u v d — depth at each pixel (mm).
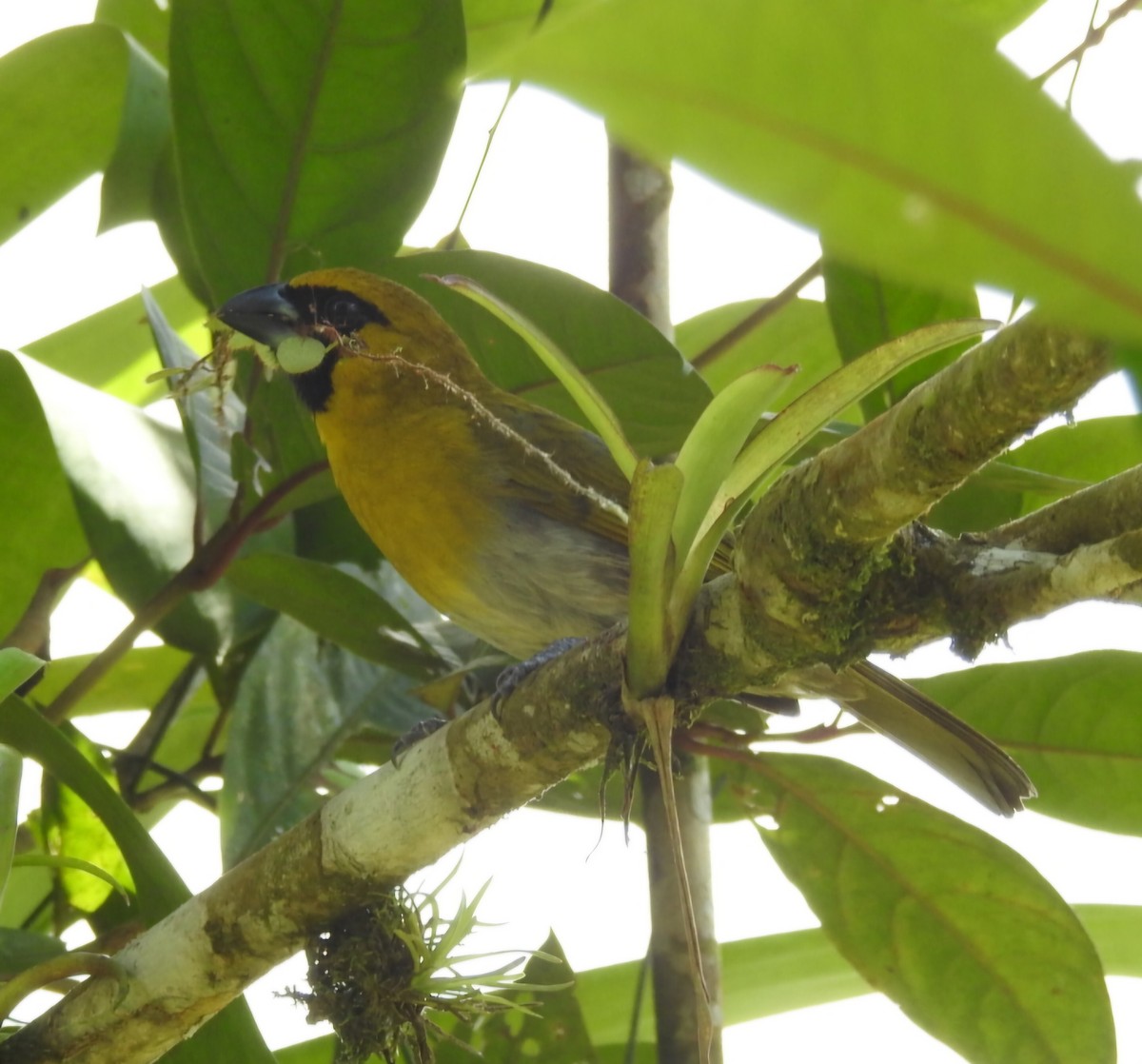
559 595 7738
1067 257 1464
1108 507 4496
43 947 5727
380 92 6539
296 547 8180
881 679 6699
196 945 5234
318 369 7555
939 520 7074
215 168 6766
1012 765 6742
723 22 1416
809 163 1472
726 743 6891
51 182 7613
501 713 4969
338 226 6941
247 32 6387
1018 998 6715
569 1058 6562
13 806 4699
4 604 7371
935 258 1483
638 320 6367
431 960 5266
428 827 5121
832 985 7406
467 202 7055
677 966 6395
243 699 6918
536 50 1404
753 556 4199
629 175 7832
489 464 7719
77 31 7336
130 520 6820
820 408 3652
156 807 7922
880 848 6895
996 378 3320
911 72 1437
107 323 8875
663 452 6734
